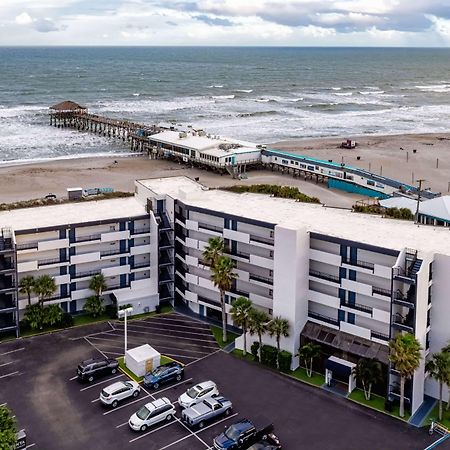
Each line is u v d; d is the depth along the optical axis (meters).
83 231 76.38
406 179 160.00
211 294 77.75
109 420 56.19
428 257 57.50
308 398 60.47
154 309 80.69
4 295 73.38
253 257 71.31
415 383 57.38
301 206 78.62
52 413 57.09
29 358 67.38
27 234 73.06
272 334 66.06
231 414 57.38
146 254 80.75
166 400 56.84
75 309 78.25
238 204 78.62
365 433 54.72
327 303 65.56
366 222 71.06
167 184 89.50
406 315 58.59
